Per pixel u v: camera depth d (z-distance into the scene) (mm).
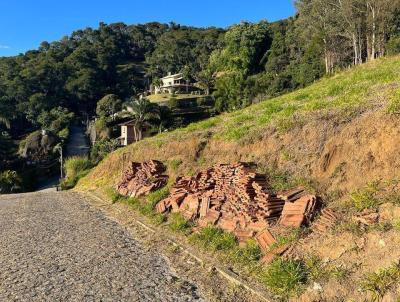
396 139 9188
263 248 9438
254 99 75250
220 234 11039
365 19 49750
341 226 8336
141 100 74125
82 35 196750
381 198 8391
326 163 10750
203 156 17234
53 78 136250
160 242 12047
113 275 9586
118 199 19562
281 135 13195
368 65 26938
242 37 121438
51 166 78688
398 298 6016
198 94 111375
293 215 9664
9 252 11828
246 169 12602
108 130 87688
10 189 59969
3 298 8516
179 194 14742
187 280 9109
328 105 13844
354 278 6984
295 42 96625
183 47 167250
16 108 120688
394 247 6957
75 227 14812
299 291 7445
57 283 9219
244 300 7828
